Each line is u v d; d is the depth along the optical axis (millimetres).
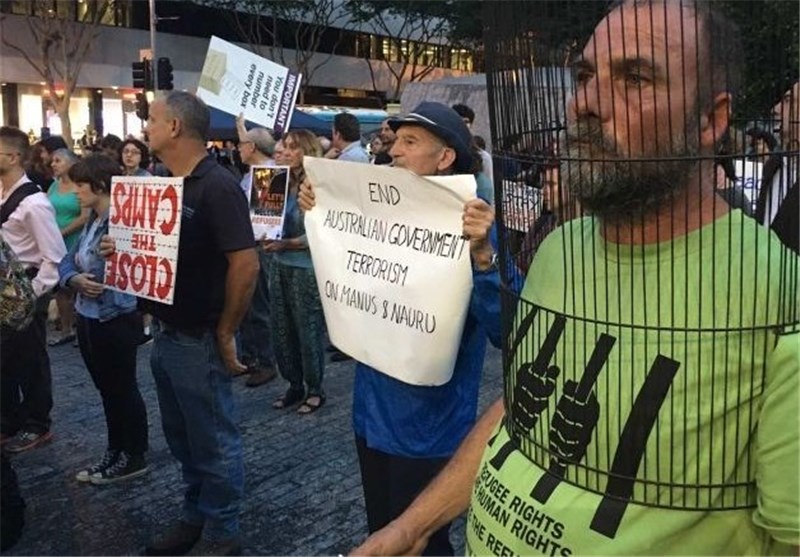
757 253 1141
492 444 1422
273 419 4727
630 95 1127
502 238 1441
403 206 2160
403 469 2277
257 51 29156
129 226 3031
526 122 1280
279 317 4832
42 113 27891
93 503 3670
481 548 1351
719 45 1099
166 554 3164
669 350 1146
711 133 1146
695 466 1123
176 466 4062
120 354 3723
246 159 5727
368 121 15984
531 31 1228
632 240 1215
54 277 4227
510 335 1434
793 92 1081
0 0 24938
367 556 1503
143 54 16438
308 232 2457
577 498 1200
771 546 1130
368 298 2271
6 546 3215
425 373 2143
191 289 2910
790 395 1056
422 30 31797
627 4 1143
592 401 1199
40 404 4332
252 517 3498
